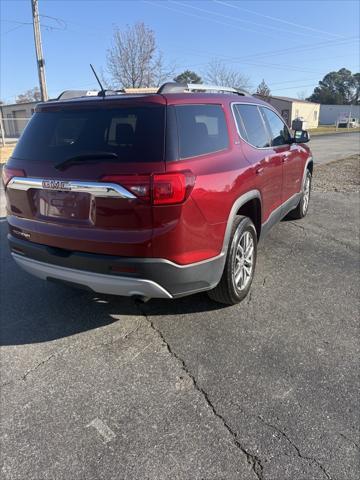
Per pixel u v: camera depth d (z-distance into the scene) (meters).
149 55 32.38
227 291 3.49
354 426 2.34
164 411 2.51
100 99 2.96
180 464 2.15
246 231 3.65
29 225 3.23
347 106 85.19
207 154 3.06
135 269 2.77
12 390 2.74
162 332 3.37
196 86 3.45
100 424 2.43
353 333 3.27
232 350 3.09
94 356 3.09
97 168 2.76
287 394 2.61
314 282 4.21
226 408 2.51
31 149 3.20
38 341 3.31
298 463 2.12
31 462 2.20
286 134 5.27
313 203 7.74
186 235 2.78
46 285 4.33
